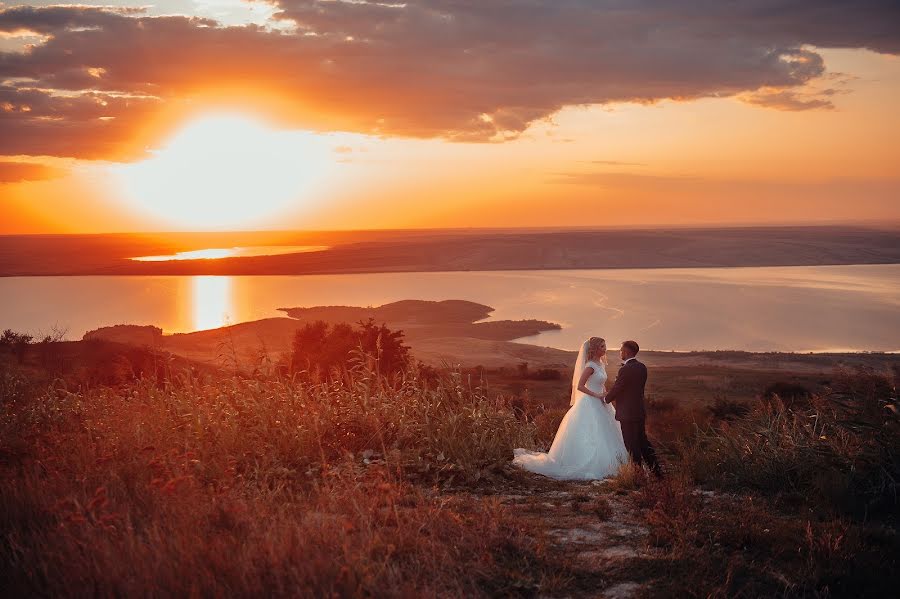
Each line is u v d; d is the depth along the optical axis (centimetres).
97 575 361
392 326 18988
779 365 10106
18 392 834
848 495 591
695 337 17900
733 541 497
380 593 363
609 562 457
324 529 434
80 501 476
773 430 741
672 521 513
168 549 393
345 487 552
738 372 8175
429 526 478
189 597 345
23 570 372
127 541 398
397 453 689
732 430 830
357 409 777
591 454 781
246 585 352
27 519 458
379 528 463
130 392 843
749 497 616
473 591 396
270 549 386
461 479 685
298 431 705
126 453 612
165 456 599
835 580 429
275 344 6812
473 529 482
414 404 790
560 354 11369
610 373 5247
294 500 545
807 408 787
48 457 587
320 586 361
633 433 757
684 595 405
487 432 786
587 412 802
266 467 637
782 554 476
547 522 551
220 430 693
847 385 759
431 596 369
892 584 423
